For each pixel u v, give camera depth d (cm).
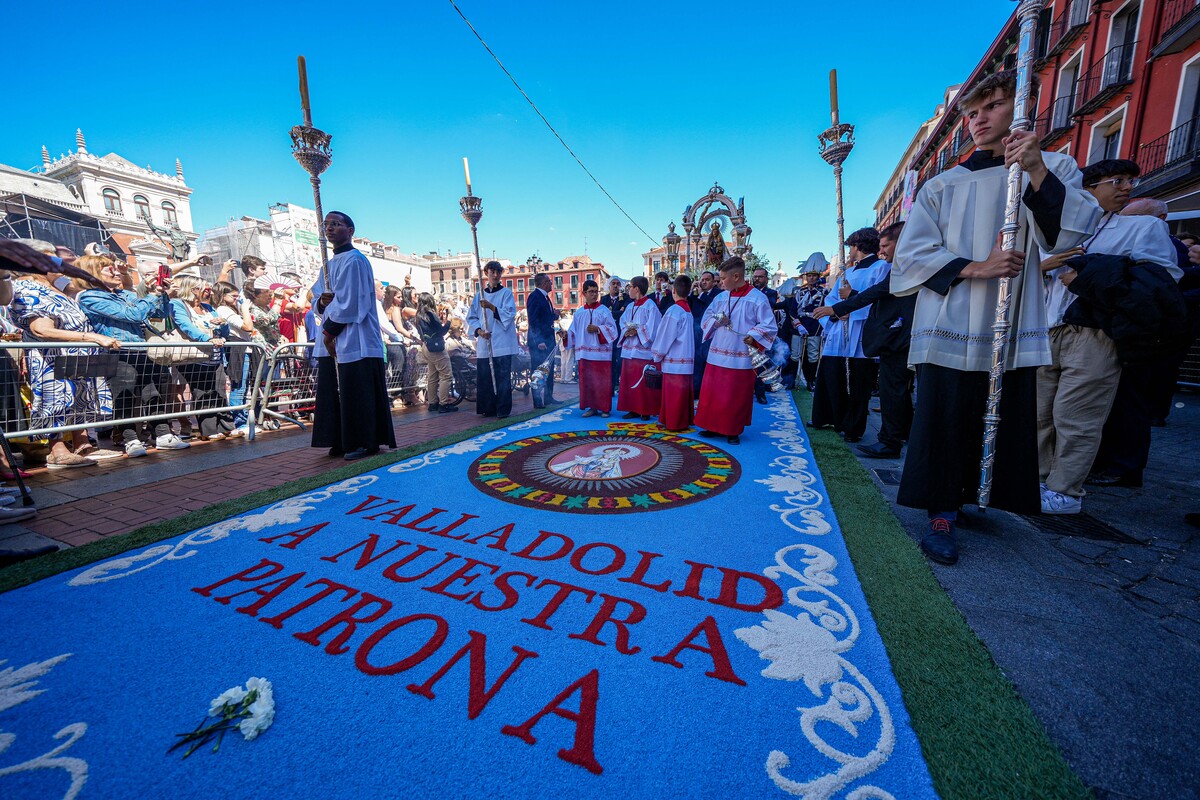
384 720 145
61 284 480
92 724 144
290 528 281
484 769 128
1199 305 433
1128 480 341
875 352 425
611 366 647
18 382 404
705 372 490
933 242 241
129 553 251
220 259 3025
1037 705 147
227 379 564
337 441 449
